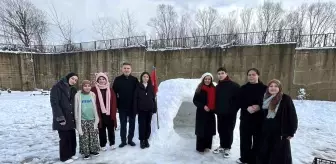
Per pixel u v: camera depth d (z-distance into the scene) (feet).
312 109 35.86
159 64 58.70
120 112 16.53
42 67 74.54
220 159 14.87
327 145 18.79
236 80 50.88
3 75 69.00
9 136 20.79
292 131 11.21
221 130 15.55
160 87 21.95
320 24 86.07
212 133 15.99
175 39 61.11
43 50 79.15
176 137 17.61
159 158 14.92
